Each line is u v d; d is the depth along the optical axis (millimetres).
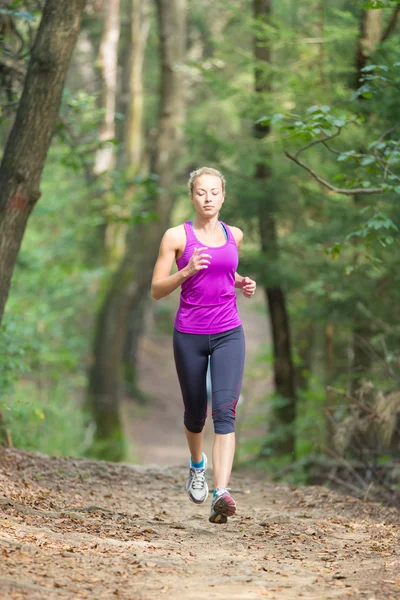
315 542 5375
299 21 13875
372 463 9734
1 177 7668
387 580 4129
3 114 9922
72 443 15266
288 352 15195
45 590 3645
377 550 5102
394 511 6863
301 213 13586
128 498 7004
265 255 13672
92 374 20625
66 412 16609
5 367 10227
